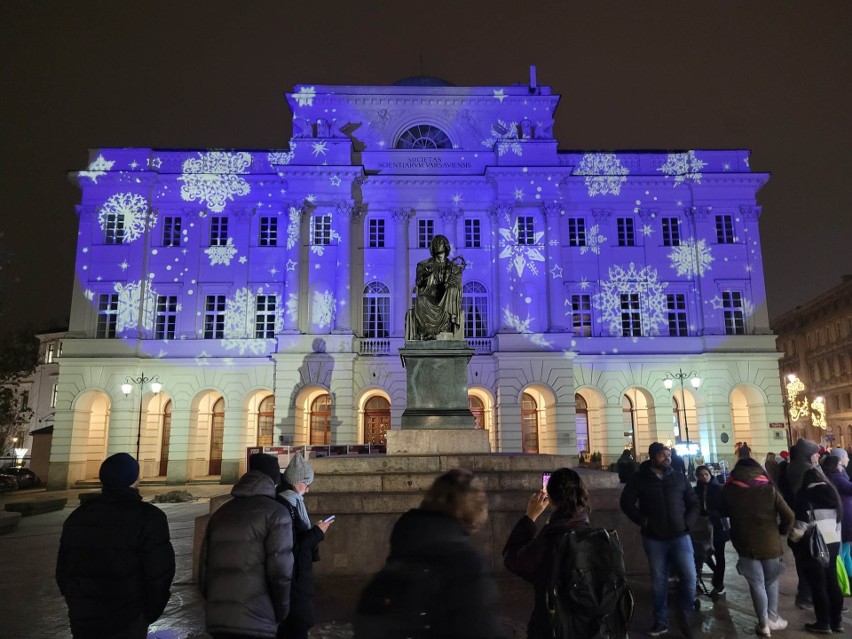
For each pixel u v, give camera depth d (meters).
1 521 17.70
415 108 39.09
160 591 4.89
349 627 7.86
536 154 38.09
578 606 4.16
